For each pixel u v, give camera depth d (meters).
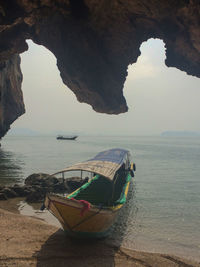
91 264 7.14
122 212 12.96
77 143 106.81
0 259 6.76
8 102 47.47
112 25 33.25
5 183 19.45
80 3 30.14
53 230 9.72
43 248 7.89
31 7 24.83
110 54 37.97
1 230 9.00
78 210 8.42
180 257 8.09
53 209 8.81
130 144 107.12
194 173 28.45
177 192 18.36
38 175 18.72
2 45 30.44
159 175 26.64
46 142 112.50
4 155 45.59
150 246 8.89
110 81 40.97
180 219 12.09
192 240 9.57
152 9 28.70
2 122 45.81
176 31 31.48
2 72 39.34
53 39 36.00
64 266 6.87
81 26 33.88
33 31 34.28
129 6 29.17
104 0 28.86
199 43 29.89
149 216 12.42
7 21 23.97
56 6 28.09
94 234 9.05
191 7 25.56
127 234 9.95
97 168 11.45
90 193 13.36
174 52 36.12
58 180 18.20
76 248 8.28
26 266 6.59
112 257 7.74
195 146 98.56
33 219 10.95
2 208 12.63
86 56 37.38
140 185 20.89
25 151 57.00
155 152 62.62
